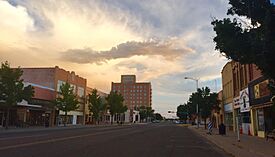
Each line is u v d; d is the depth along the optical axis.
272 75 12.45
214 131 44.50
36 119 53.88
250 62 12.87
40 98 54.75
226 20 12.68
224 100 49.00
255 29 12.48
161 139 26.75
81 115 74.31
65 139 22.77
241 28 12.60
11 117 48.38
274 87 13.50
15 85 38.81
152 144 20.95
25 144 17.81
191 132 44.25
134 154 14.61
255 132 31.03
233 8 12.91
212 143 23.94
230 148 18.22
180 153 15.73
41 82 60.72
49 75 60.69
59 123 61.75
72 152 14.45
